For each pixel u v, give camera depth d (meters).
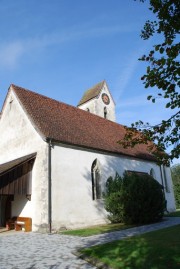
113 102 40.34
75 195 17.42
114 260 7.64
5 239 13.09
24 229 16.62
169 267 6.54
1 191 15.61
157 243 9.00
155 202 17.50
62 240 12.07
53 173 16.53
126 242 9.70
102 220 18.78
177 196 38.12
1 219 19.50
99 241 11.29
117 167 21.62
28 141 18.73
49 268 7.37
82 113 25.23
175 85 5.72
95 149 19.73
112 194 17.91
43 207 15.94
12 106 21.50
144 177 18.19
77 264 7.74
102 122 26.72
